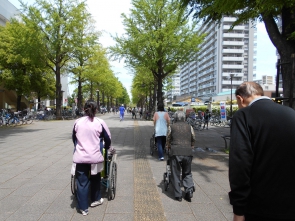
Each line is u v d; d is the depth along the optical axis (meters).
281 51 6.57
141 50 23.83
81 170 3.74
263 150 1.60
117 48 24.25
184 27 22.64
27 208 3.93
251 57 94.25
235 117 1.76
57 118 28.92
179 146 4.29
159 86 25.41
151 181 5.39
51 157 7.90
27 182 5.27
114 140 11.84
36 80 30.50
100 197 4.10
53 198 4.36
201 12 6.25
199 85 118.50
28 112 25.55
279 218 1.56
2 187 4.94
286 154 1.57
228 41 91.50
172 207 4.01
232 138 1.70
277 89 6.59
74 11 25.48
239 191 1.62
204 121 18.44
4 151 8.96
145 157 7.92
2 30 29.67
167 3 22.39
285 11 6.38
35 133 14.81
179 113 4.68
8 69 28.11
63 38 26.02
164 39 22.52
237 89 2.04
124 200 4.29
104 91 57.31
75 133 3.88
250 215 1.64
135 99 80.81
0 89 30.67
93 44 28.55
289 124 1.60
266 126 1.62
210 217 3.66
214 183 5.28
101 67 33.22
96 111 3.95
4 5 40.50
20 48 25.11
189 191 4.18
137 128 18.23
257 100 1.79
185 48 22.88
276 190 1.57
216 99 48.81
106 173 4.36
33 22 24.59
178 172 4.30
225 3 4.95
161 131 7.30
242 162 1.60
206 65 106.62
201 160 7.50
